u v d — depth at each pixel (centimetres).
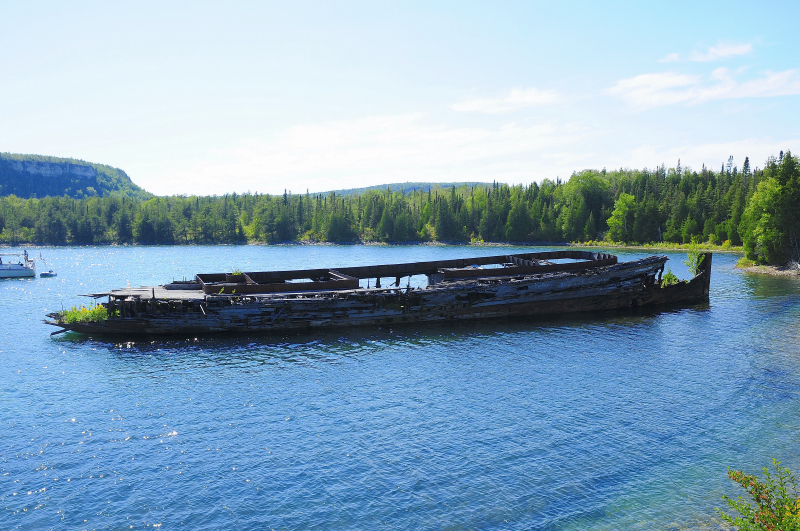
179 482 1933
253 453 2150
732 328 4356
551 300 4753
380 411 2575
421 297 4328
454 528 1662
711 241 14862
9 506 1784
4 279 9156
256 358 3472
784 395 2797
